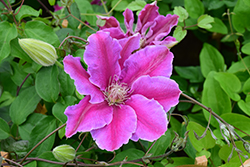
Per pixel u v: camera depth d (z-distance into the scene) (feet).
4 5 2.05
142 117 1.67
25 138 1.98
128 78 1.78
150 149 1.92
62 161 1.73
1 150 2.02
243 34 2.48
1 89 2.24
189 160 2.08
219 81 2.17
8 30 1.94
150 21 1.92
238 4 2.40
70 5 2.04
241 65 2.38
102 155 2.27
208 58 2.45
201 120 2.31
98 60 1.69
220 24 2.50
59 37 2.08
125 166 1.86
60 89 1.92
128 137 1.63
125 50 1.78
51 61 1.80
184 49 3.00
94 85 1.72
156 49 1.74
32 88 2.04
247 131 2.07
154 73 1.75
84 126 1.61
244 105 2.18
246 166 1.79
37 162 1.85
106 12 2.36
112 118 1.69
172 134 2.31
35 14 2.05
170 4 2.64
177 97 1.68
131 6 2.19
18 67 2.18
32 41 1.72
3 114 2.29
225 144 2.01
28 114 1.98
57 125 1.94
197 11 2.49
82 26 2.28
